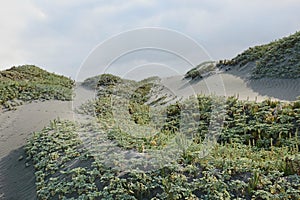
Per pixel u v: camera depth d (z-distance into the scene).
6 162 10.22
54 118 13.38
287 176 6.59
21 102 16.95
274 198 5.92
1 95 17.31
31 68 29.36
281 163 6.96
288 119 10.37
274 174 6.60
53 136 10.90
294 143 8.95
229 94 16.50
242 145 9.32
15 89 18.66
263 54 22.34
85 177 7.48
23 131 12.32
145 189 6.59
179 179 6.70
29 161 9.85
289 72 18.00
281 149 8.47
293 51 20.39
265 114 11.07
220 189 6.29
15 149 10.97
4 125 13.25
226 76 20.92
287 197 5.93
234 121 11.27
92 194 6.77
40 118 13.66
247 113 11.71
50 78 28.05
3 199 8.25
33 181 8.62
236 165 7.03
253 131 10.34
